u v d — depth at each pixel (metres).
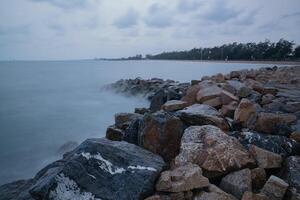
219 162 3.74
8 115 17.89
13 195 4.66
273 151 4.39
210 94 7.78
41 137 12.50
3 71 74.69
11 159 9.98
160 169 3.63
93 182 3.41
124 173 3.48
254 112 5.55
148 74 46.19
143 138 4.38
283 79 15.38
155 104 10.67
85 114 17.11
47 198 3.38
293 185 3.52
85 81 40.47
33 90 31.64
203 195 3.24
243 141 4.64
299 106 7.20
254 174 3.70
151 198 3.22
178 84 18.33
